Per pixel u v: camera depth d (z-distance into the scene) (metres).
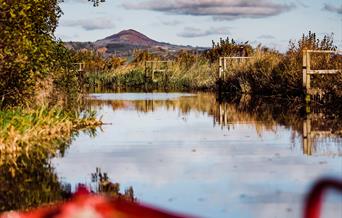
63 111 18.58
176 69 48.69
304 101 25.78
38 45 15.27
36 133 15.23
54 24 17.64
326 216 7.51
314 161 11.53
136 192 9.16
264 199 8.56
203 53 53.53
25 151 13.28
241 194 8.91
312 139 14.65
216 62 44.84
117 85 51.25
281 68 30.75
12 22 14.05
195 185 9.59
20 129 14.34
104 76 52.91
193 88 44.81
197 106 26.67
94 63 59.19
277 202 8.39
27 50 14.55
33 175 10.59
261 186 9.40
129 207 5.09
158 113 23.66
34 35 14.95
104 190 9.31
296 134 15.68
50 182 9.99
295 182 9.66
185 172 10.70
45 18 16.50
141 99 32.28
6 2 13.95
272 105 25.45
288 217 7.63
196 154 12.73
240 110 23.75
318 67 27.36
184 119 20.97
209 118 21.03
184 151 13.20
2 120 13.73
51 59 16.31
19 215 5.34
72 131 17.19
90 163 11.79
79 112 20.88
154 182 9.90
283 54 33.81
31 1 14.53
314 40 30.19
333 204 8.07
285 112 22.05
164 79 48.59
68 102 21.42
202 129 17.53
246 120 19.86
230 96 32.91
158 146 14.09
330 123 18.03
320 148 13.15
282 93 29.75
